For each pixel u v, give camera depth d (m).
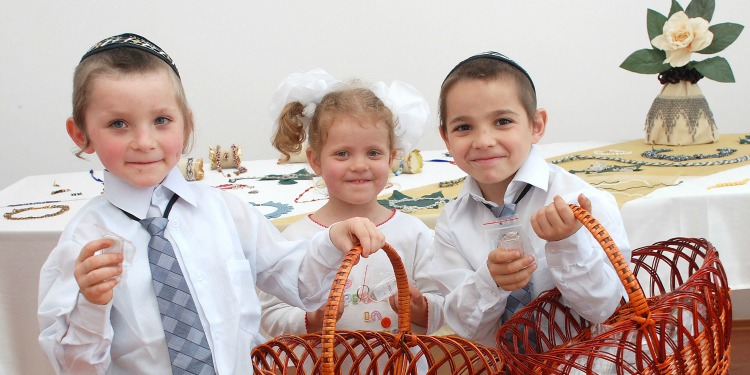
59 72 3.42
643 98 3.66
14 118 3.44
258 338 1.30
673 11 2.41
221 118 3.63
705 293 1.07
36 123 3.46
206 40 3.54
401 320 1.23
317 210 1.61
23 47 3.38
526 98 1.31
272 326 1.47
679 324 1.02
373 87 1.50
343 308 1.38
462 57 3.66
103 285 0.95
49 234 1.59
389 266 1.44
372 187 1.44
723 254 1.67
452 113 1.31
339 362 1.24
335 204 1.49
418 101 1.56
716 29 2.35
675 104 2.43
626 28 3.59
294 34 3.59
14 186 2.23
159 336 1.10
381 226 1.47
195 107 3.60
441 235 1.43
